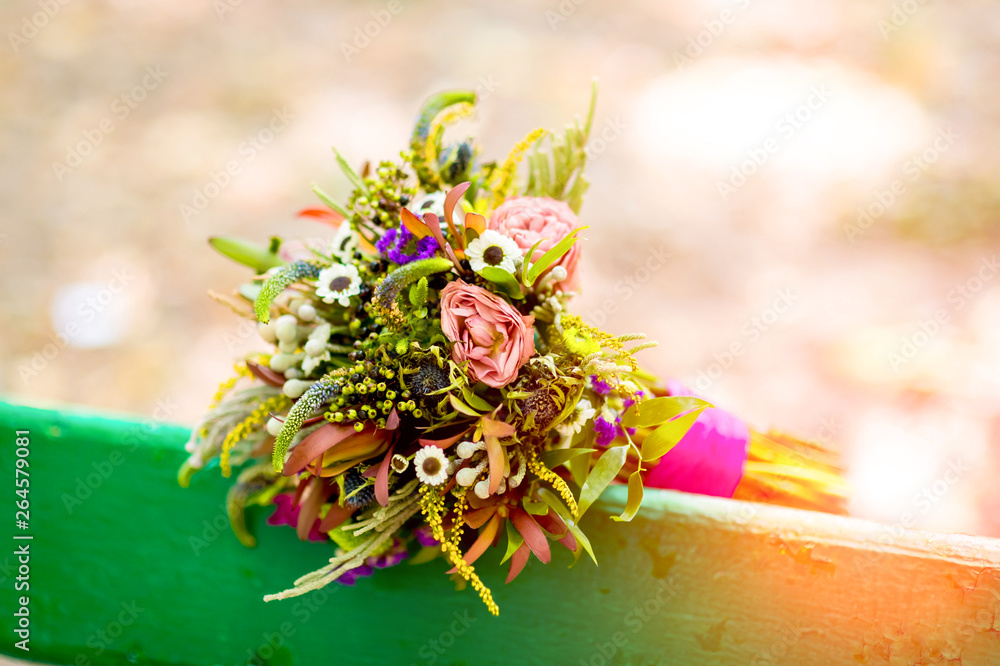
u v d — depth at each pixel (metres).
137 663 1.23
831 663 1.03
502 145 3.66
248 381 1.42
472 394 0.95
